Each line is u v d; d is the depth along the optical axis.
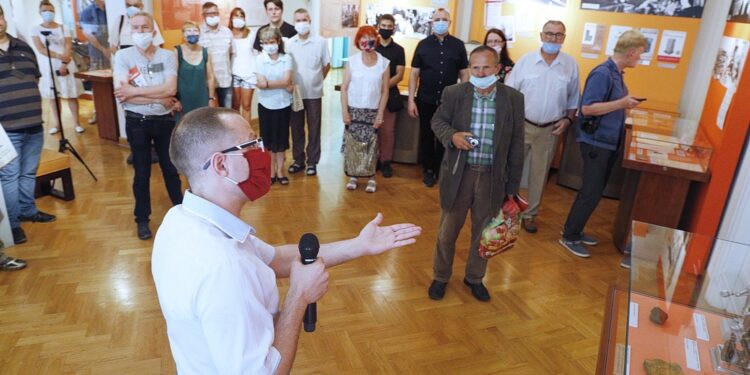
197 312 1.11
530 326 2.89
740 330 1.72
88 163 5.25
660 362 1.62
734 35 3.34
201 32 5.29
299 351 2.57
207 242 1.14
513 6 5.39
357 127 4.58
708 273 2.04
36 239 3.60
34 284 3.05
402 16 5.71
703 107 4.12
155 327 2.71
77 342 2.56
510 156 2.81
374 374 2.44
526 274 3.46
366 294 3.11
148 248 3.54
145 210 3.67
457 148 2.79
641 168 3.39
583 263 3.65
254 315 1.13
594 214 4.61
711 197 3.22
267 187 1.35
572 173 5.13
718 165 3.16
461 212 2.94
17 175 3.47
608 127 3.51
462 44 4.80
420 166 5.62
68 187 4.27
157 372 2.38
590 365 2.59
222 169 1.24
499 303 3.10
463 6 5.71
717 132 3.36
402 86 5.77
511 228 2.80
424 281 3.30
